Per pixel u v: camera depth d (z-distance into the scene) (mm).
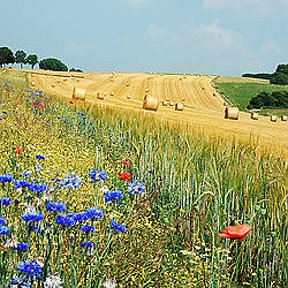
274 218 5586
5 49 130500
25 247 2785
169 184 7348
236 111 39625
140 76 82875
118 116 15969
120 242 4367
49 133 11633
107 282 2975
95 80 73312
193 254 4859
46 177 6441
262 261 5574
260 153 8438
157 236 5207
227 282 5012
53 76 72750
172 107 50969
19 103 16172
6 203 3293
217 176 6598
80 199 5246
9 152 7539
